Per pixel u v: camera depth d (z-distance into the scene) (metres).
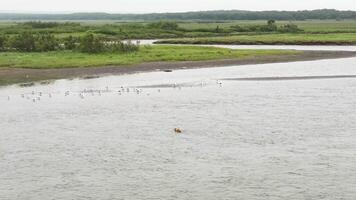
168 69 80.56
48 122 43.97
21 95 57.78
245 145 36.28
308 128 41.03
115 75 73.75
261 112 47.53
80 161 32.91
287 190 27.41
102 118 45.56
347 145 36.00
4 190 27.91
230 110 48.66
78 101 54.16
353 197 26.36
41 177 29.92
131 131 40.66
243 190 27.53
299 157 33.22
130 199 26.52
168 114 47.12
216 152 34.62
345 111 47.56
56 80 69.19
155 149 35.47
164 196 26.86
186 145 36.44
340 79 69.75
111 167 31.66
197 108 49.81
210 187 28.05
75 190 27.89
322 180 28.86
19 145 36.53
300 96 56.12
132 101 53.91
